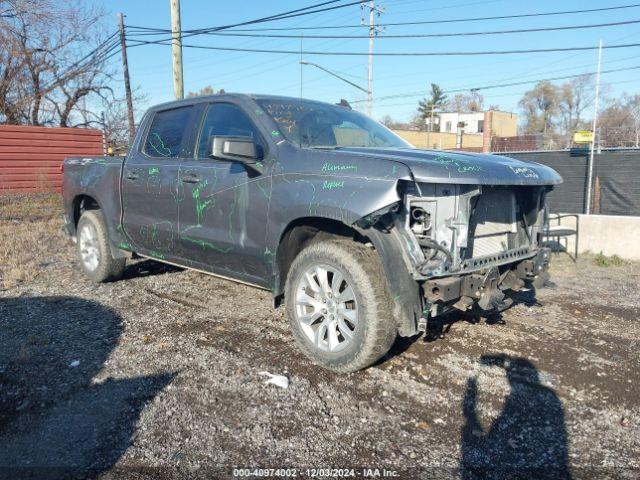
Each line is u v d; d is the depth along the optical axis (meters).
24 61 21.38
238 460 2.73
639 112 57.94
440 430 3.06
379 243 3.38
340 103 5.60
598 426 3.15
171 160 4.96
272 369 3.78
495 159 4.03
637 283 6.70
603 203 12.67
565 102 65.12
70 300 5.45
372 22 36.12
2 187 16.12
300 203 3.70
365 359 3.57
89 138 17.91
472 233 3.78
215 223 4.45
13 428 3.01
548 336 4.62
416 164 3.32
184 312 5.05
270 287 4.16
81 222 6.20
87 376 3.64
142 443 2.86
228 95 4.67
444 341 4.39
